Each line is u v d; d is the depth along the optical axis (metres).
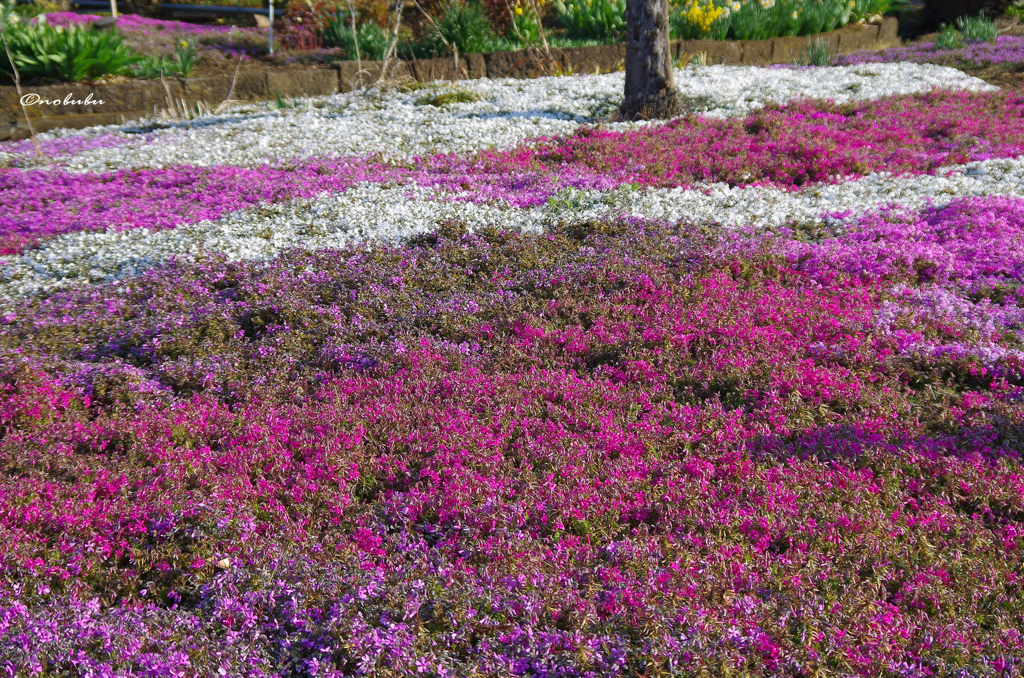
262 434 4.56
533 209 8.34
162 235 8.04
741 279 6.57
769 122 11.25
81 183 10.08
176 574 3.43
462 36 17.02
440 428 4.51
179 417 4.81
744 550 3.45
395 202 8.70
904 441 4.25
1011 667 2.75
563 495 3.82
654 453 4.29
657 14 12.09
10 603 3.14
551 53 16.89
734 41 18.06
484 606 3.10
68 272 7.33
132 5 23.02
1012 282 6.26
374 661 2.85
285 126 12.66
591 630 2.98
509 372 5.32
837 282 6.38
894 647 2.88
